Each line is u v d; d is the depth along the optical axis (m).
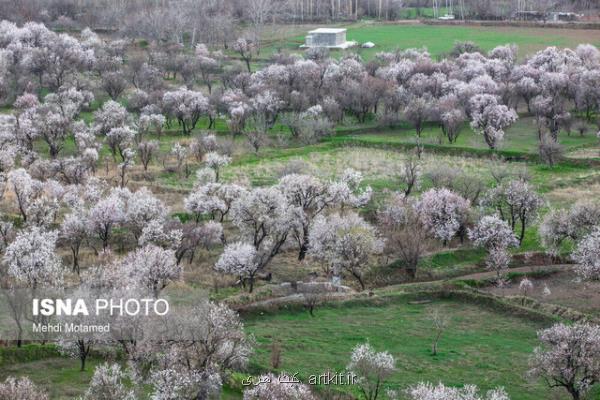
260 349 70.06
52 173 121.88
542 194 115.31
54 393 59.53
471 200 114.50
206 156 129.38
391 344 72.25
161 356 59.22
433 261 96.38
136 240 100.44
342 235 90.81
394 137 153.50
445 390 55.44
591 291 85.75
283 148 147.88
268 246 98.94
